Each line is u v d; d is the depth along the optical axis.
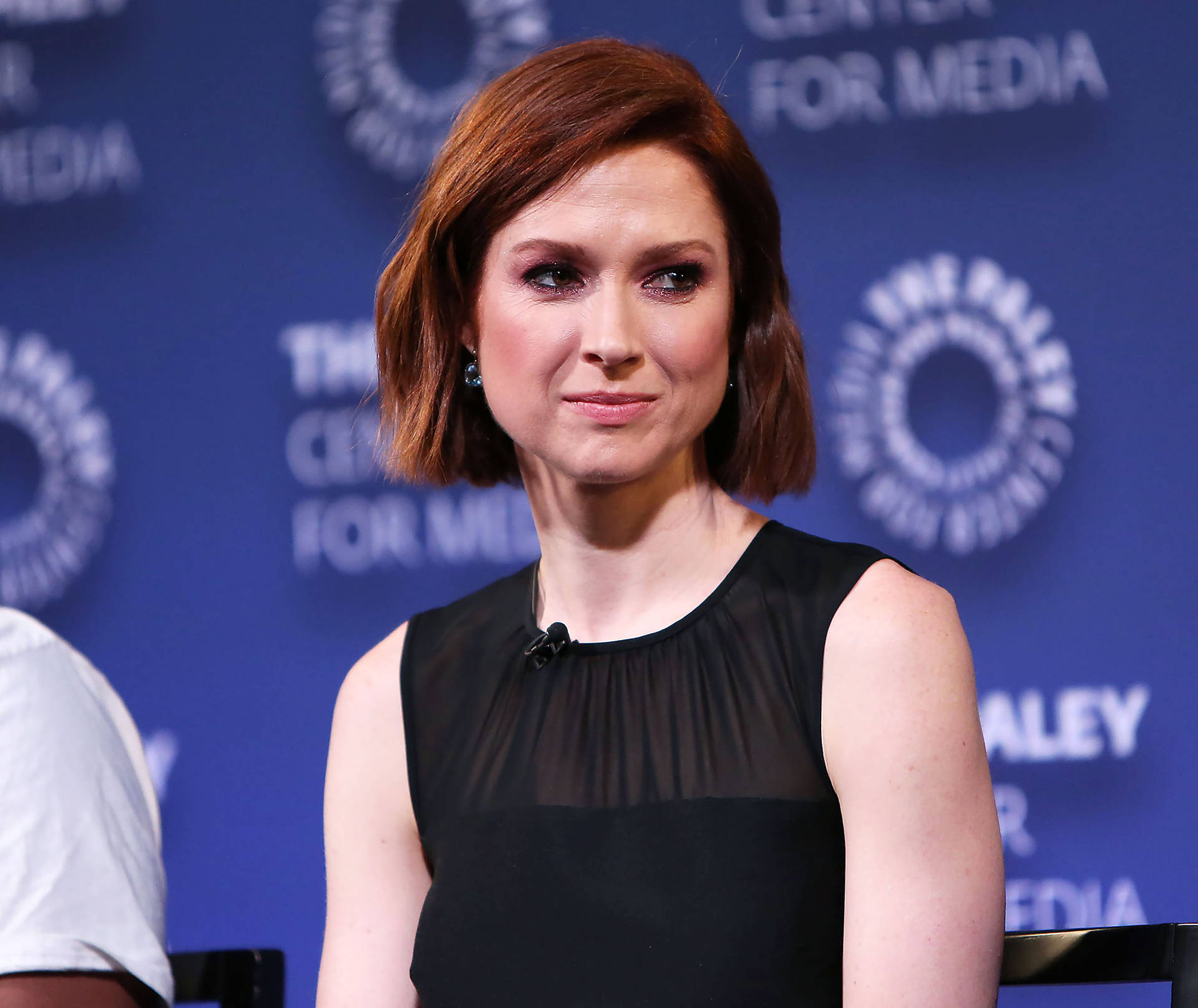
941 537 9.62
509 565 10.20
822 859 4.28
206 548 10.50
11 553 10.62
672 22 10.14
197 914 10.30
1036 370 9.60
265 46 10.70
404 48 10.52
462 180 4.45
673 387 4.34
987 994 4.08
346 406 10.45
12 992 4.43
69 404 10.67
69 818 4.75
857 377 9.77
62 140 10.82
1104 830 9.36
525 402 4.39
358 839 4.99
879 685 4.22
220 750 10.38
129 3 10.80
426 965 4.55
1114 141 9.59
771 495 5.05
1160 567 9.41
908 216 9.80
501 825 4.55
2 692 4.86
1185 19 9.55
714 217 4.40
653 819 4.34
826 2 9.95
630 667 4.63
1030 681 9.48
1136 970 4.84
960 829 4.14
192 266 10.66
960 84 9.77
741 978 4.16
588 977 4.27
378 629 10.30
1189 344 9.44
